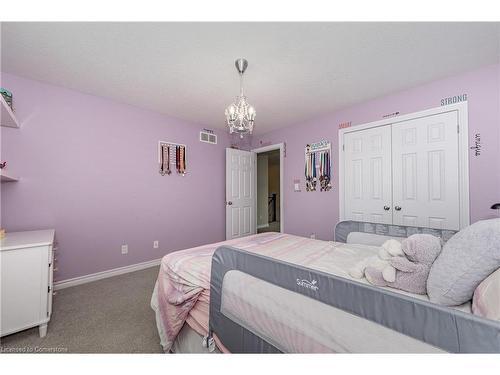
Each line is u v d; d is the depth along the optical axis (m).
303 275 0.72
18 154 1.98
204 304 1.10
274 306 0.79
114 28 1.38
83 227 2.33
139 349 1.32
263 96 2.38
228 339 0.94
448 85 1.99
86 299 1.94
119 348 1.32
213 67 1.82
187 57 1.69
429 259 0.92
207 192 3.49
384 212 2.40
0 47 1.57
